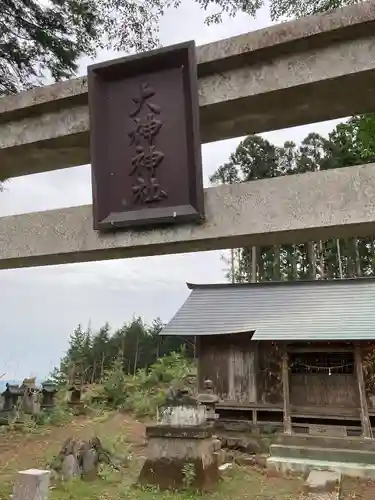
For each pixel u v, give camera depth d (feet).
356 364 43.83
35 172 11.94
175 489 26.58
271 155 95.14
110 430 46.55
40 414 48.70
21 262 10.02
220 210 8.35
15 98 10.53
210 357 52.65
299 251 104.37
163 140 8.89
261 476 34.27
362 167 7.71
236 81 8.96
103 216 8.95
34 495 11.79
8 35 24.61
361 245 95.61
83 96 9.97
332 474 33.32
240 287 60.59
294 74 8.57
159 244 8.63
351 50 8.29
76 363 74.90
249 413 50.42
